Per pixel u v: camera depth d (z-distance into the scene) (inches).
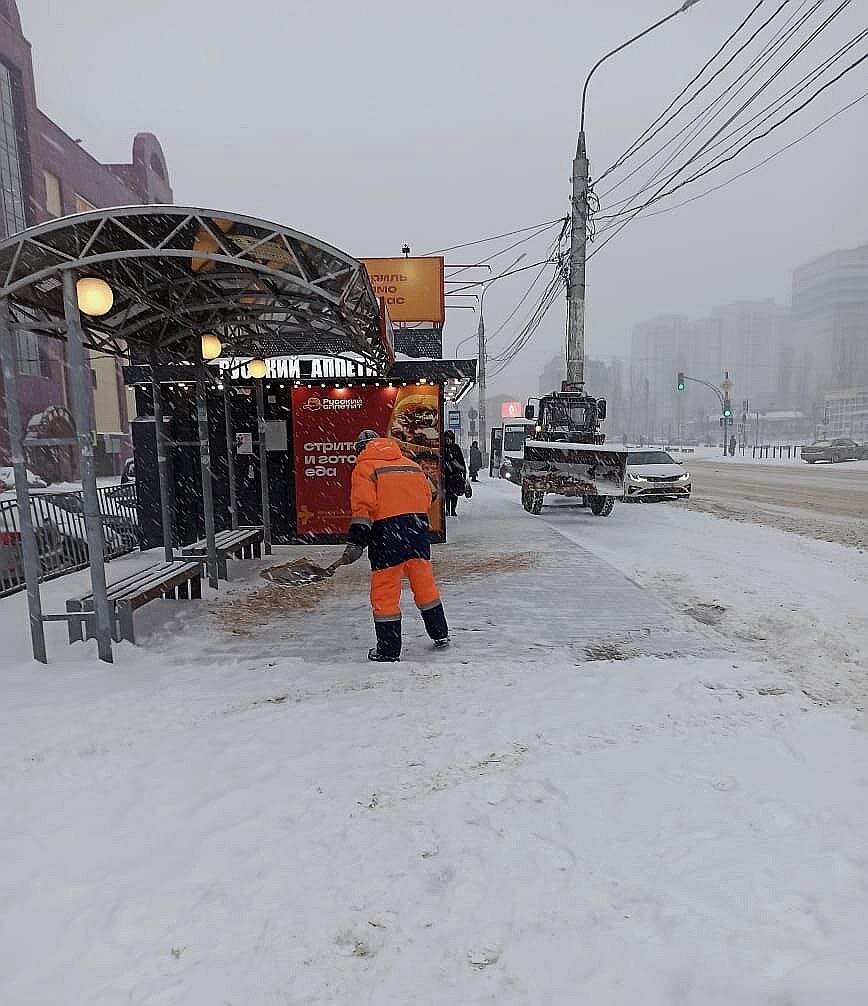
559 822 97.8
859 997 63.0
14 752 123.6
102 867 90.7
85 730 132.3
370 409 338.0
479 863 88.5
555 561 304.5
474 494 690.2
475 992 68.1
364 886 84.7
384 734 127.8
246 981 70.3
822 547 362.9
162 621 215.6
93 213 163.6
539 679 156.6
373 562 174.6
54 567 303.0
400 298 634.2
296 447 339.6
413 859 90.0
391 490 174.2
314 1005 67.1
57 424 1046.4
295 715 137.9
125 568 314.8
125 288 210.2
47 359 1079.6
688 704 141.3
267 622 213.8
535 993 67.7
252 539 309.1
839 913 76.6
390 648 173.9
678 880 83.7
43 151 1155.3
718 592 258.2
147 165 1588.3
